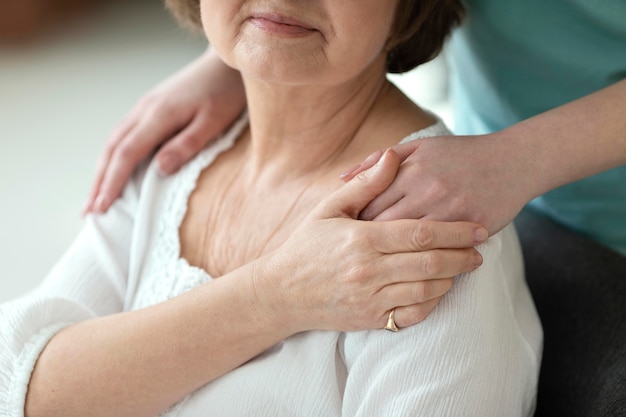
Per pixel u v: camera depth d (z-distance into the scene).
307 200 1.07
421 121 1.07
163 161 1.19
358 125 1.08
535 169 0.94
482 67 1.24
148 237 1.16
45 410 1.02
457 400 0.88
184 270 1.10
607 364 1.07
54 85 3.58
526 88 1.21
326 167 1.08
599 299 1.13
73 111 3.34
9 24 4.08
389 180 0.93
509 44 1.18
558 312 1.16
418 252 0.87
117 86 3.58
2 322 1.06
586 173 0.96
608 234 1.28
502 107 1.26
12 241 2.48
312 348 0.96
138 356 0.99
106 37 4.14
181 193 1.16
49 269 2.35
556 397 1.12
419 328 0.90
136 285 1.15
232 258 1.10
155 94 1.28
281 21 0.94
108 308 1.17
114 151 1.27
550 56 1.15
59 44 4.02
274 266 0.93
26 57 3.87
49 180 2.81
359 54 0.97
